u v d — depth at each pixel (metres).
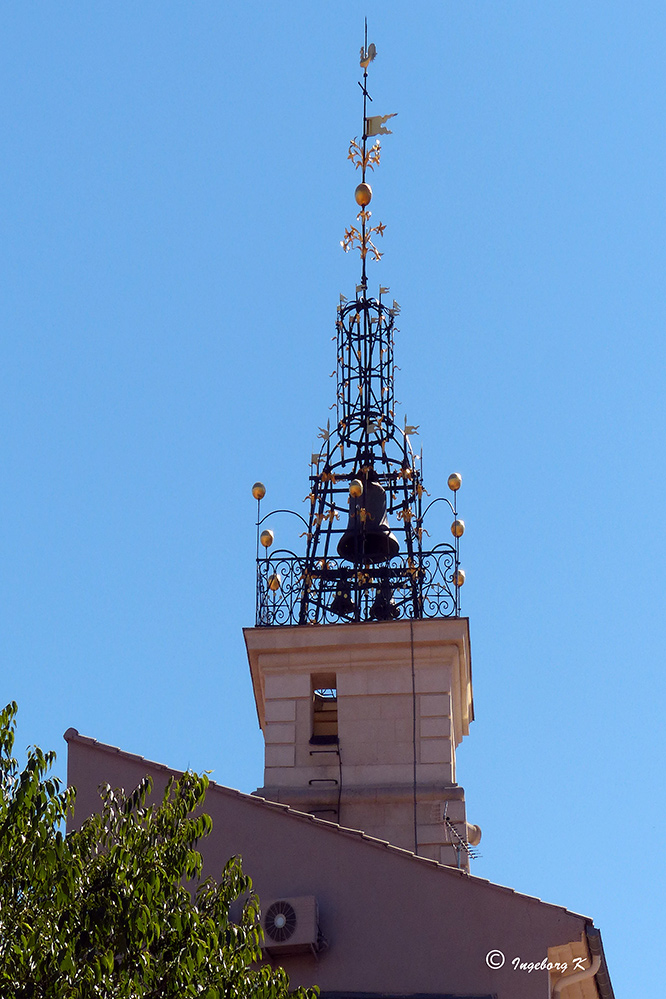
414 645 88.00
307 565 91.31
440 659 88.00
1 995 43.03
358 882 60.53
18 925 43.66
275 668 88.69
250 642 88.75
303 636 88.50
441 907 59.91
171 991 45.22
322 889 60.50
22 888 44.78
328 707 89.31
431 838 83.81
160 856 47.00
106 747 63.03
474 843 85.31
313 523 92.38
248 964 47.75
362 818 84.88
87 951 44.44
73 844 46.84
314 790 85.62
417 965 59.09
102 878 45.81
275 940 58.97
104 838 47.91
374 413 95.50
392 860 60.84
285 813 61.75
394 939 59.53
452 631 88.00
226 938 47.62
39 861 44.78
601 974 61.16
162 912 46.44
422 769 85.94
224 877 48.94
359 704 87.69
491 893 59.94
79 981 43.53
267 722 87.75
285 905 59.44
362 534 91.38
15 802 45.00
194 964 45.47
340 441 94.88
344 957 59.44
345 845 61.16
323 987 58.97
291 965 59.47
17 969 43.28
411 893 60.19
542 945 58.91
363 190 100.25
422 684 87.69
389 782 85.75
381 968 59.19
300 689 88.19
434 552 91.00
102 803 61.66
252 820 61.75
